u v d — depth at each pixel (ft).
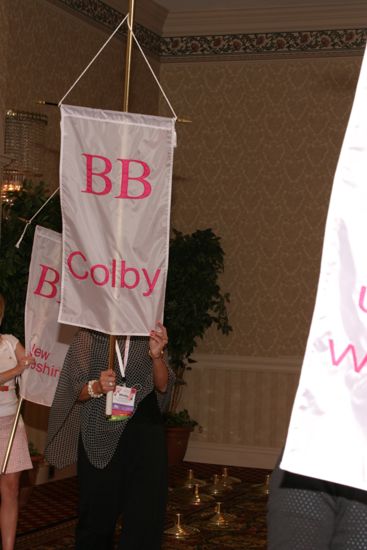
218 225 36.73
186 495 28.68
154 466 15.53
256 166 36.45
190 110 37.45
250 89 36.70
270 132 36.37
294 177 35.96
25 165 27.58
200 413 36.45
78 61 32.65
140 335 15.28
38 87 30.19
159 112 37.96
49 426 16.26
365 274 7.59
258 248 36.19
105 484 15.58
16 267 25.91
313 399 7.59
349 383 7.54
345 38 35.55
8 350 19.11
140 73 36.70
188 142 37.35
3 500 18.79
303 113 36.01
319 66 35.86
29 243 26.18
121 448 15.53
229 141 36.86
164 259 15.23
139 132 15.07
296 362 35.40
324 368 7.61
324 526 8.31
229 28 36.99
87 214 15.16
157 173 15.14
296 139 36.04
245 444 35.94
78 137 15.08
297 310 35.60
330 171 35.55
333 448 7.50
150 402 15.92
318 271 35.37
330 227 7.69
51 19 30.89
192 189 37.17
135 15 35.83
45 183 30.68
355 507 8.20
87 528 15.78
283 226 35.96
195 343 35.19
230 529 24.06
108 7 34.50
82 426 15.72
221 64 37.17
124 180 15.07
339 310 7.63
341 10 35.35
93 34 33.60
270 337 35.83
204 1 35.96
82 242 15.16
